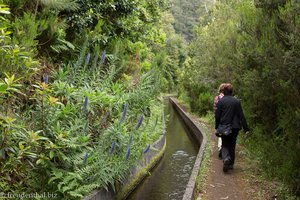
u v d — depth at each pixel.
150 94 8.49
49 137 4.99
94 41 8.34
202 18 27.25
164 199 7.16
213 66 14.84
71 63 7.80
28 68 5.06
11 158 4.20
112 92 7.25
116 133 5.91
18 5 6.42
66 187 4.80
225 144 7.51
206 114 17.84
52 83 6.27
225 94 7.45
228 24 12.83
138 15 12.20
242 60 8.09
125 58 9.41
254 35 7.33
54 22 6.77
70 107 5.60
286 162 5.38
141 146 6.88
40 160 4.54
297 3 5.45
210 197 6.01
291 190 5.32
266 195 5.96
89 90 6.13
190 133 15.64
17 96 5.40
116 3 9.55
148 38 15.08
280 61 5.66
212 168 7.81
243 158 8.62
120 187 6.51
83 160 5.16
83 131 5.44
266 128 7.53
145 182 8.27
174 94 48.94
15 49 4.59
